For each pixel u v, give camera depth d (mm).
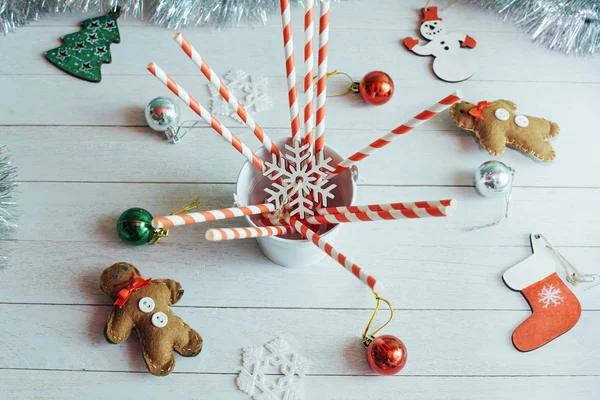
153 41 906
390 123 864
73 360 756
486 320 777
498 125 834
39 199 822
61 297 779
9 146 847
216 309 776
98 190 826
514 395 751
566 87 888
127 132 856
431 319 776
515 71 895
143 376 750
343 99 877
